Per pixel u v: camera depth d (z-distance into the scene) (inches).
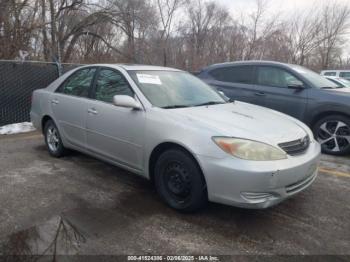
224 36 940.0
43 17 456.1
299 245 110.3
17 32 382.3
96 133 160.9
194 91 164.6
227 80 268.5
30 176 166.6
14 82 291.6
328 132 218.8
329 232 119.0
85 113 166.2
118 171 176.6
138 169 143.7
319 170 187.3
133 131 140.6
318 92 220.7
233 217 127.5
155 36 844.0
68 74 191.0
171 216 127.4
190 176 122.4
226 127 120.6
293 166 115.5
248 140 114.6
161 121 130.9
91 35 712.4
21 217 124.0
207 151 115.8
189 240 111.7
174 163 128.1
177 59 865.5
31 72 303.0
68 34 663.1
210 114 134.7
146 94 145.1
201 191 120.9
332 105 212.4
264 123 131.6
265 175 109.4
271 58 903.1
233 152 112.3
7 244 106.7
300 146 126.3
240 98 255.4
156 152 135.3
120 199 141.7
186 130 122.6
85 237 111.7
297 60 986.1
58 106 186.7
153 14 816.3
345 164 199.5
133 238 111.9
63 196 143.4
